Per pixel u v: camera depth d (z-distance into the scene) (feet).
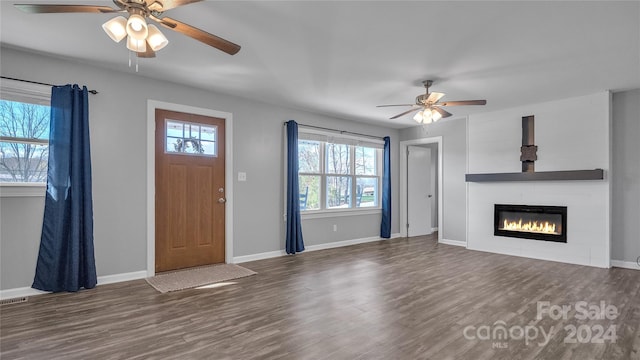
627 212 14.24
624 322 8.55
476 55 10.39
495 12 7.85
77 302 9.84
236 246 14.99
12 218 10.17
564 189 15.39
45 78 10.62
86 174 10.92
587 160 14.71
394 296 10.55
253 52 10.26
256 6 7.64
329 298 10.34
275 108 16.52
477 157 18.44
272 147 16.37
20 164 10.53
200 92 14.01
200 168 14.12
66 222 10.68
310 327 8.25
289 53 10.32
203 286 11.50
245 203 15.33
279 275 12.93
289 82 13.10
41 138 10.77
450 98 15.29
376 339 7.63
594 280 12.31
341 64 11.20
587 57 10.50
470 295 10.63
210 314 9.04
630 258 14.16
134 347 7.21
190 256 13.87
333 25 8.55
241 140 15.24
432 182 26.55
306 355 6.91
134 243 12.27
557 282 12.07
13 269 10.17
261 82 13.10
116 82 11.94
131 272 12.19
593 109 14.56
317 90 14.10
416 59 10.71
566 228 15.30
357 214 20.36
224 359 6.74
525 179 16.11
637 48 9.80
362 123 20.67
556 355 6.91
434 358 6.81
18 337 7.62
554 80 12.72
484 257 16.33
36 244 10.50
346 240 19.67
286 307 9.57
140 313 9.08
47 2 7.53
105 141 11.69
